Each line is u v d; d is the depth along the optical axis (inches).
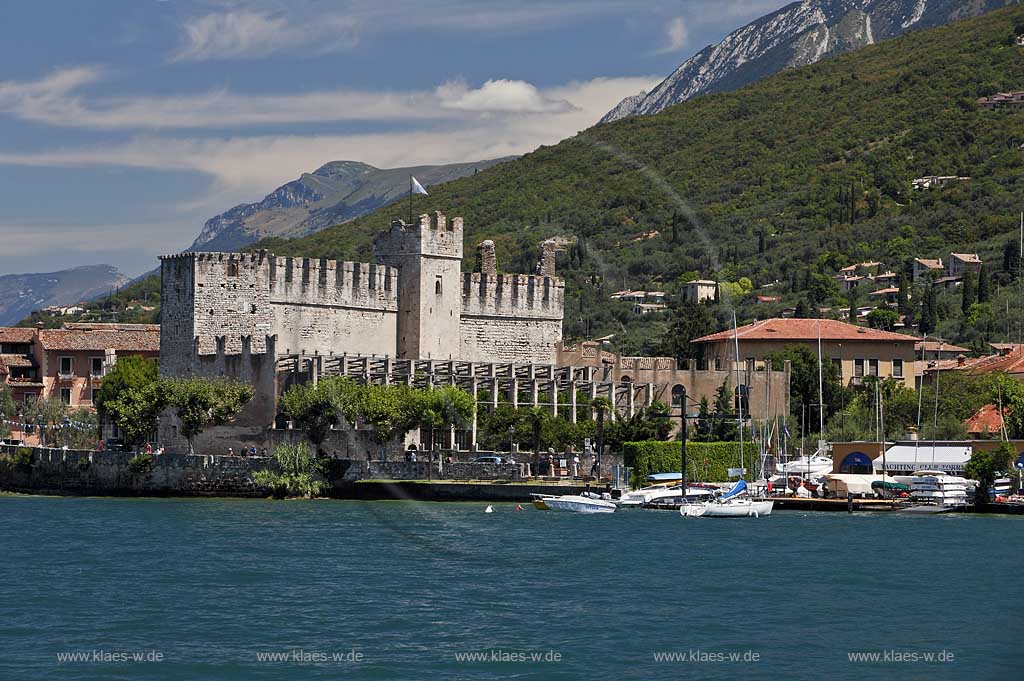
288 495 7096.5
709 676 3376.0
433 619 3939.5
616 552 5182.1
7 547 5221.5
